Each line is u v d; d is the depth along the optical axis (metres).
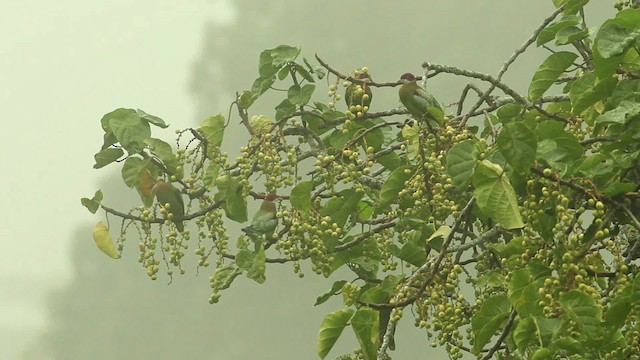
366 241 12.40
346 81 11.73
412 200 11.71
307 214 11.24
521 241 9.58
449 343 10.63
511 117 10.92
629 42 9.61
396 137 12.52
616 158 9.48
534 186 9.32
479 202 9.23
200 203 12.12
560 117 10.84
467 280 10.86
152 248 11.98
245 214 12.00
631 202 9.30
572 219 9.06
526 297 8.84
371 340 9.66
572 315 8.46
